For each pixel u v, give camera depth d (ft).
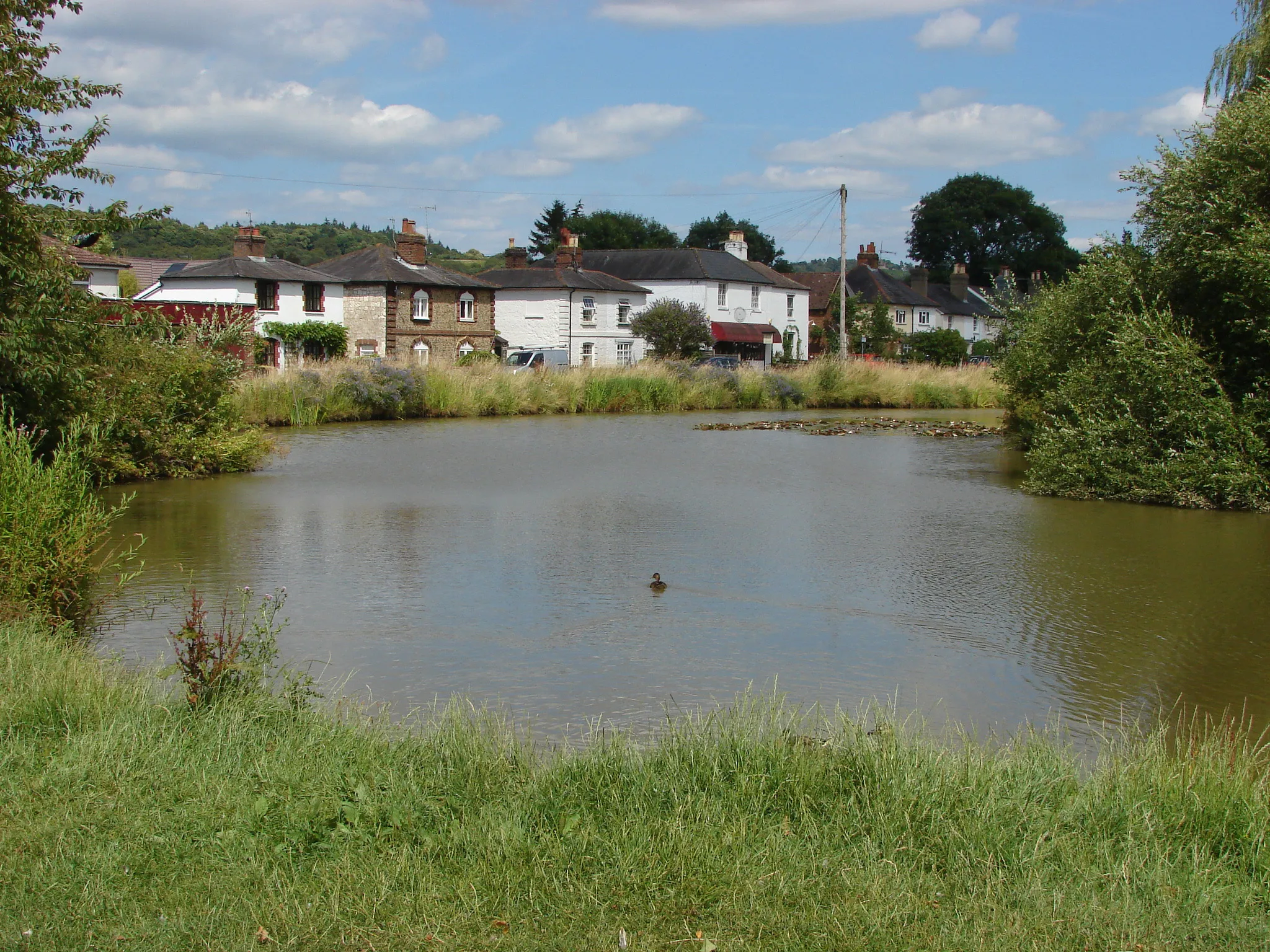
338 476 64.44
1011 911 13.62
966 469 72.90
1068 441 60.03
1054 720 23.82
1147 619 32.40
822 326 263.49
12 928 13.03
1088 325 68.80
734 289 223.51
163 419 61.26
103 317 55.98
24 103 42.68
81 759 17.33
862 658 28.17
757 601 34.12
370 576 36.88
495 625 30.76
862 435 101.50
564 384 132.16
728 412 139.23
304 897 13.96
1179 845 15.65
